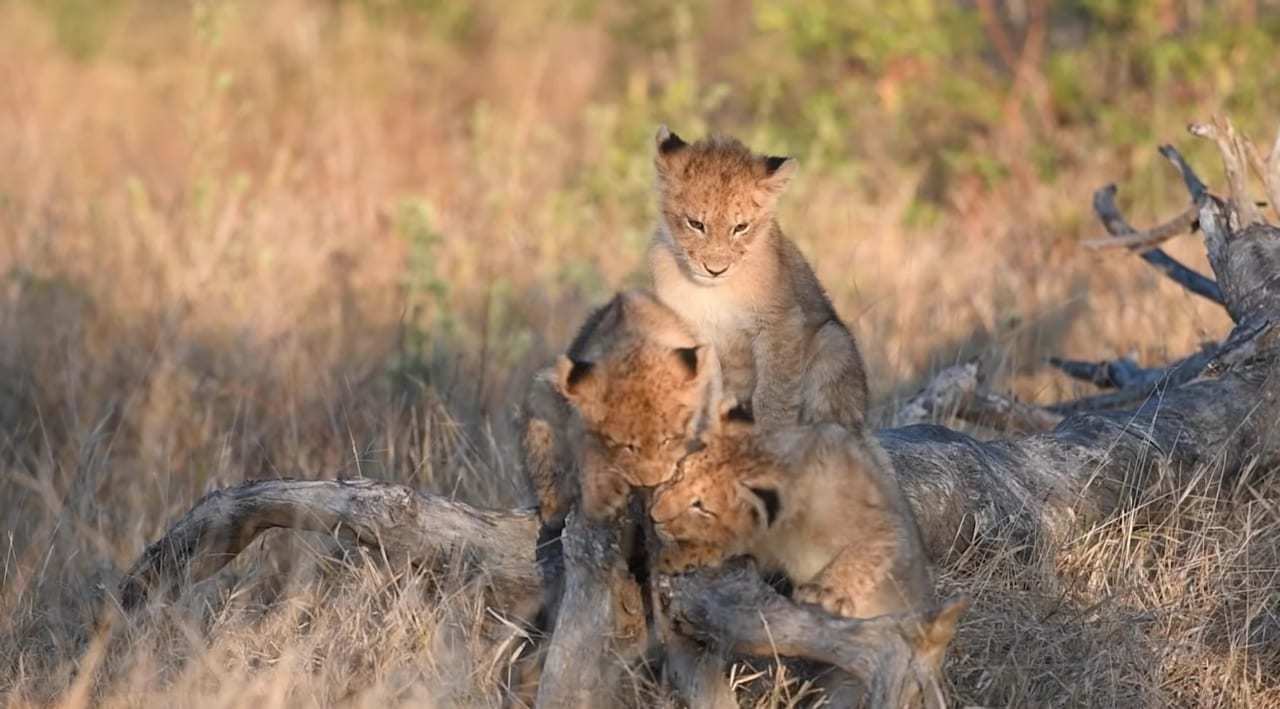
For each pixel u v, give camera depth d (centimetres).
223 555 947
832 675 817
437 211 1862
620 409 805
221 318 1541
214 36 1956
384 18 2581
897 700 738
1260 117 1859
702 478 781
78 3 2650
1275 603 963
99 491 1201
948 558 938
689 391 812
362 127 2228
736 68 2239
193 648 862
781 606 763
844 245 1759
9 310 1525
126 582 950
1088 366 1305
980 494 957
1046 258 1783
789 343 1105
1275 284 1139
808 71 2177
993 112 2014
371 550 934
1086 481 1005
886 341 1444
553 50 2527
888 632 743
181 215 1766
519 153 2017
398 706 819
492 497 1084
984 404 1189
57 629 937
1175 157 1308
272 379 1391
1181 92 1953
